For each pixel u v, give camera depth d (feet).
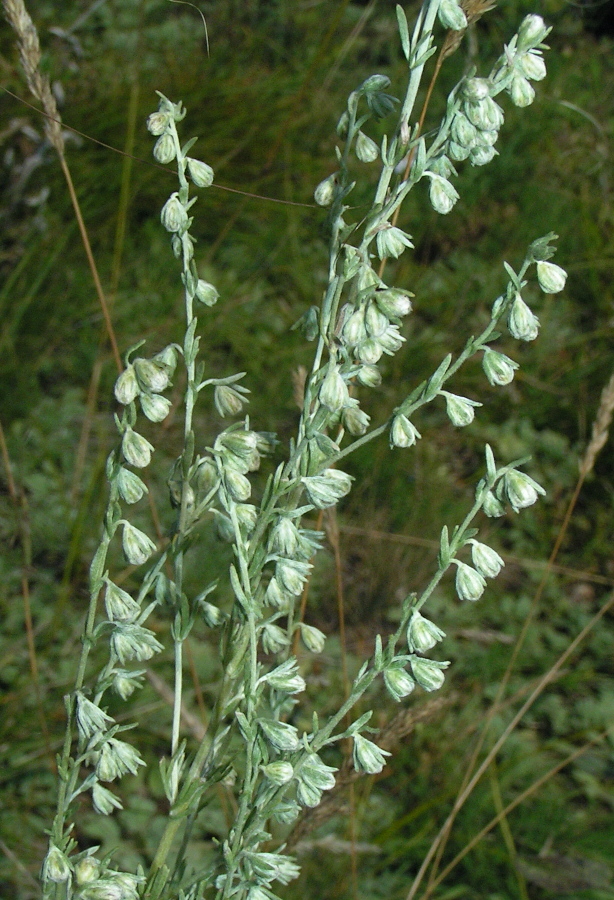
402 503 2.12
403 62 3.06
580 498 2.31
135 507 1.96
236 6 3.10
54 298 2.27
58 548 1.91
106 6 2.92
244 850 0.68
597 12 3.33
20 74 2.32
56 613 1.65
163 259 2.46
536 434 2.41
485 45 2.91
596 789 1.69
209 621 0.71
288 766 0.66
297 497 0.70
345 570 2.06
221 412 0.71
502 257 2.73
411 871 1.54
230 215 2.57
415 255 2.84
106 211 2.41
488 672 1.89
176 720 0.71
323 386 0.64
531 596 2.10
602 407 1.22
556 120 2.99
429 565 2.07
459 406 0.65
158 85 2.59
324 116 2.77
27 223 2.29
